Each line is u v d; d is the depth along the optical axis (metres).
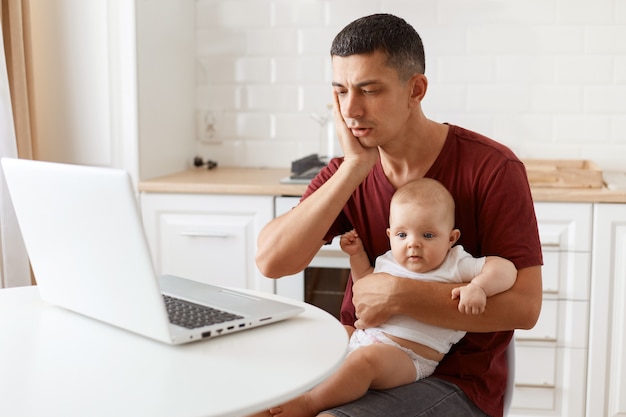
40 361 1.35
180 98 3.59
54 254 1.56
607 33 3.41
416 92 1.75
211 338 1.46
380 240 1.90
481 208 1.78
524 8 3.44
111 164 3.24
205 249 3.12
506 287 1.68
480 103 3.51
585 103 3.45
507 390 1.81
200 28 3.72
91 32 3.21
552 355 2.92
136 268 1.37
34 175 1.50
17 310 1.66
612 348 2.89
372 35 1.66
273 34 3.65
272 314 1.54
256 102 3.71
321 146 3.68
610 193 2.82
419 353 1.73
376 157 1.79
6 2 2.99
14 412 1.14
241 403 1.18
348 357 1.68
